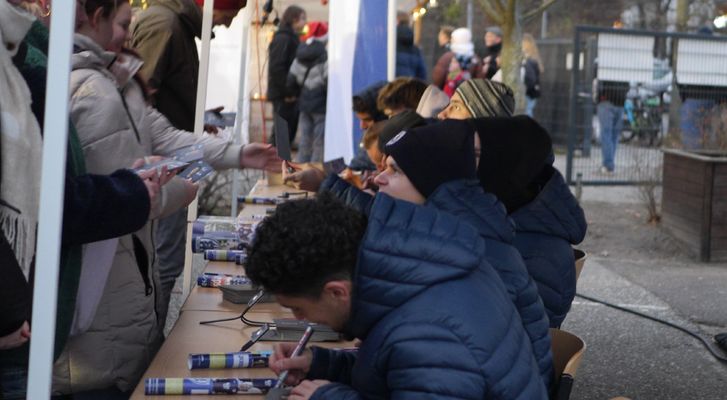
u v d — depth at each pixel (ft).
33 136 7.52
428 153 8.24
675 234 28.73
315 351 7.98
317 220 6.29
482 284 6.67
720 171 26.66
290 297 6.40
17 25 7.50
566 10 69.05
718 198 26.81
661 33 38.60
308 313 6.53
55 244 6.91
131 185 8.13
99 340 9.23
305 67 34.19
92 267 8.77
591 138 40.29
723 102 38.22
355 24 19.49
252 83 31.68
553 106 49.55
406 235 6.41
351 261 6.33
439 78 40.57
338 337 9.51
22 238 7.45
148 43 16.24
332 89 19.60
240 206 17.54
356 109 19.76
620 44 38.88
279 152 14.39
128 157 9.19
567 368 8.25
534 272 10.11
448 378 6.12
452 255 6.40
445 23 63.82
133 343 9.52
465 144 8.32
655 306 22.35
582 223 10.71
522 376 6.53
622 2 67.51
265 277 6.29
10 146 7.36
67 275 8.13
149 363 9.82
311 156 34.86
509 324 6.66
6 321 7.45
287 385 7.95
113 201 7.98
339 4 19.51
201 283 11.68
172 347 9.21
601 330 20.43
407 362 6.19
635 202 35.12
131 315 9.49
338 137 19.56
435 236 6.47
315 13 42.32
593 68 39.34
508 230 8.07
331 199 6.54
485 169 9.77
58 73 6.82
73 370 9.16
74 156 8.09
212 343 9.37
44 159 6.86
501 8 37.63
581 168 40.40
